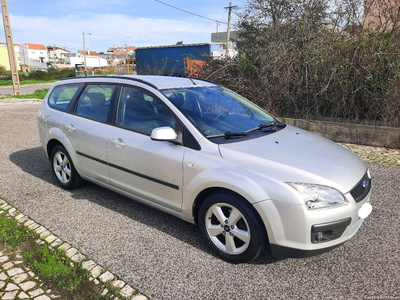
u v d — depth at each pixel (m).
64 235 3.22
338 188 2.51
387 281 2.53
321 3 8.16
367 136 6.85
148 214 3.71
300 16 8.44
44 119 4.54
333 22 8.00
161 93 3.30
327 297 2.37
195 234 3.27
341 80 7.44
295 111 8.30
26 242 3.07
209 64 9.92
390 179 4.77
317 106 7.99
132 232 3.29
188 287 2.47
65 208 3.85
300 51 8.13
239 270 2.68
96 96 3.93
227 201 2.68
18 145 6.93
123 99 3.60
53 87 4.71
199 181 2.80
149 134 3.25
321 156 2.87
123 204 3.98
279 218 2.45
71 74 52.09
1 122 9.80
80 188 4.50
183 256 2.88
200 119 3.13
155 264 2.75
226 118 3.34
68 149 4.11
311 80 7.92
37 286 2.46
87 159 3.92
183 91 3.50
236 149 2.80
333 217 2.44
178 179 2.98
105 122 3.70
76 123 4.00
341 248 3.00
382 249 2.98
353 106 7.55
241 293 2.41
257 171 2.57
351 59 7.48
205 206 2.86
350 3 7.65
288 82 8.15
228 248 2.77
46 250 2.92
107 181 3.76
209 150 2.84
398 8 7.12
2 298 2.31
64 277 2.56
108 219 3.57
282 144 3.01
